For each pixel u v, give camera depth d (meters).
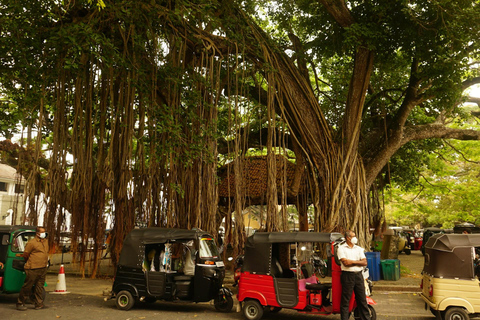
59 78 10.56
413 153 19.64
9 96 12.27
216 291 8.16
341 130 13.15
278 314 8.02
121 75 10.92
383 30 12.73
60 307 8.27
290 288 7.23
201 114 11.55
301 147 12.84
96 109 10.98
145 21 10.75
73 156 10.70
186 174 11.58
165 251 8.51
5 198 22.61
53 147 10.55
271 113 12.24
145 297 8.25
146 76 10.97
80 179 10.77
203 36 11.95
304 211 13.99
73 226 10.89
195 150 11.10
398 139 14.41
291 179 14.10
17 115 11.26
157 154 11.00
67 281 12.41
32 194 10.32
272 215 11.42
